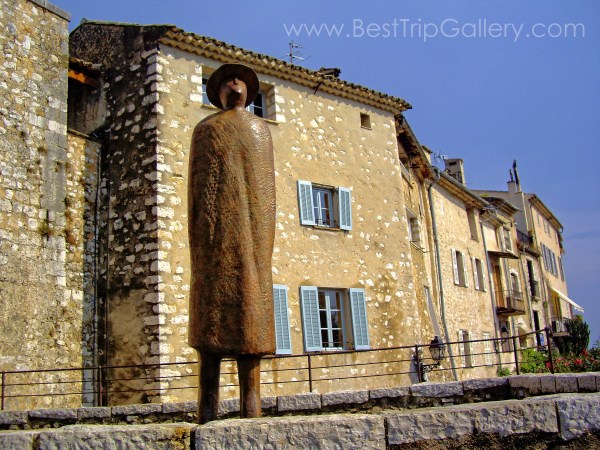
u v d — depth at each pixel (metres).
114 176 15.98
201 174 6.09
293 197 18.12
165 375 14.29
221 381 15.14
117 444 4.61
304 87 19.33
